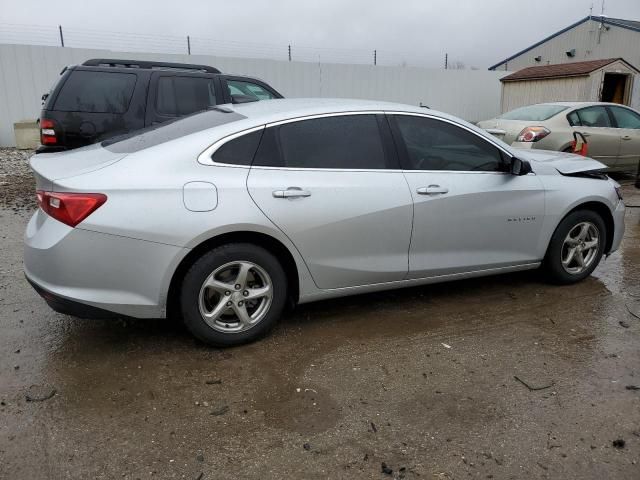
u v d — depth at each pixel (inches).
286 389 121.6
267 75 689.6
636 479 95.6
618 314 164.9
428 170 156.9
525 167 164.6
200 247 130.8
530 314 163.9
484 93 860.0
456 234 160.4
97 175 124.2
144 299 127.0
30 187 357.7
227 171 132.5
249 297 137.3
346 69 741.3
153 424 108.2
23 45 566.9
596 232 188.1
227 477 94.3
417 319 159.3
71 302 122.3
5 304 164.4
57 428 106.1
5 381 122.3
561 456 101.0
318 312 163.0
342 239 143.9
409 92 801.6
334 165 144.3
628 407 116.7
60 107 257.6
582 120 380.5
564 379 127.5
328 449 101.8
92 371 127.3
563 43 1059.3
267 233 134.3
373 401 117.5
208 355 135.8
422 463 98.6
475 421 111.1
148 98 267.4
